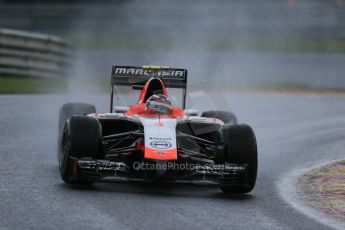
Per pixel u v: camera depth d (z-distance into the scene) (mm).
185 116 31938
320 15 153375
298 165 39250
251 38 153375
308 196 30219
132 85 36031
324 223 24844
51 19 159500
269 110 66562
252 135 28969
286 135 51031
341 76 113188
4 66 82562
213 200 27750
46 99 66312
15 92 70312
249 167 28375
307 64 126750
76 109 34500
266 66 122938
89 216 23125
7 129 45312
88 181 27844
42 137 43312
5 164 33125
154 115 31312
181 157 30000
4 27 159000
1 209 23375
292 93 89375
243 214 25328
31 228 21062
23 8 160000
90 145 27578
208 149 32312
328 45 148875
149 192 28516
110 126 33000
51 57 88188
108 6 161250
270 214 25766
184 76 36094
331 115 64062
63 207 24266
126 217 23328
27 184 28312
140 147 29125
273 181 33875
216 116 35938
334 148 45781
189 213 24703
